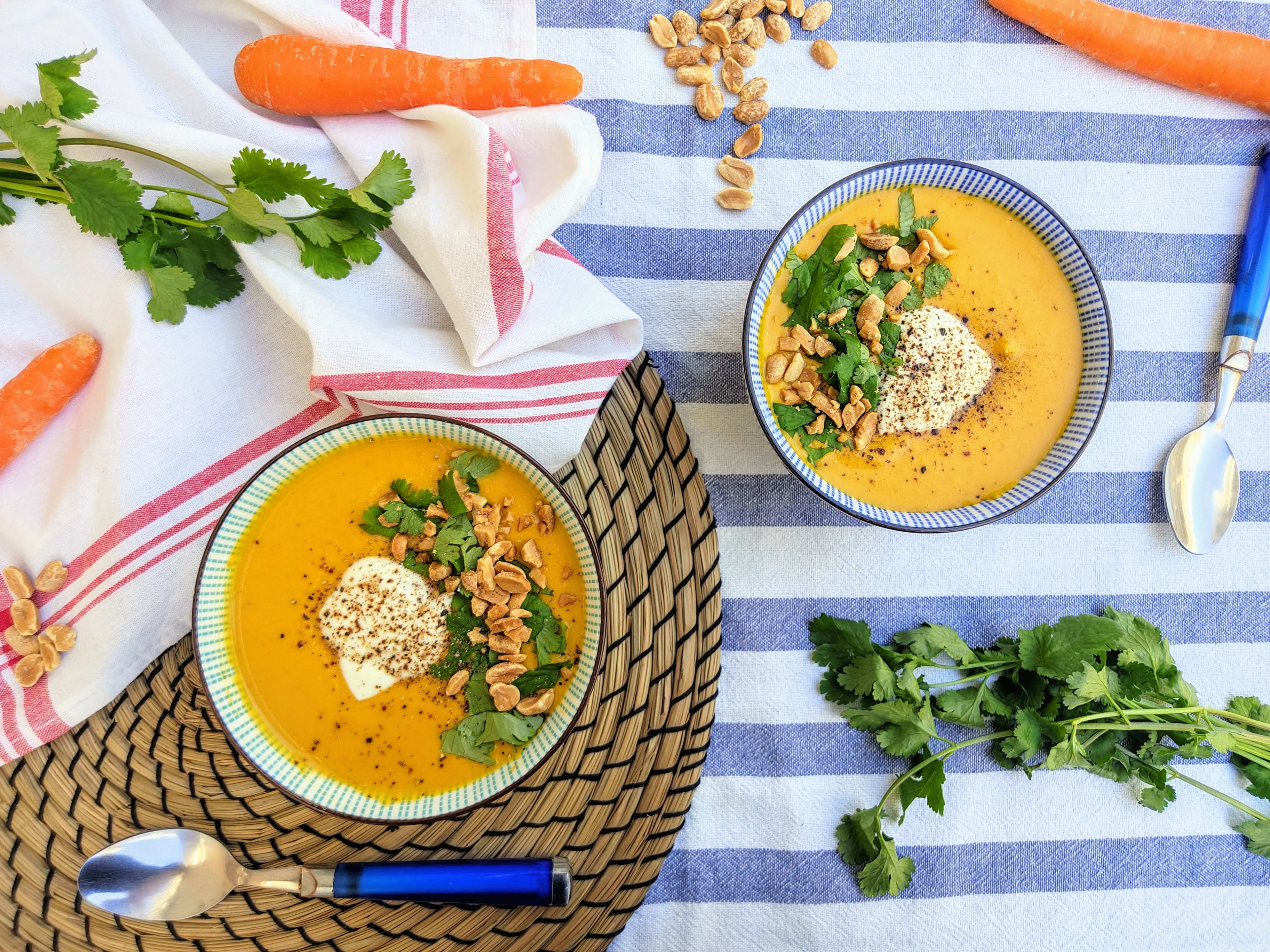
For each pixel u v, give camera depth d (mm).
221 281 444
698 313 490
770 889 481
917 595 497
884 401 458
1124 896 495
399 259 456
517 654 430
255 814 445
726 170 494
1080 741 474
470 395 440
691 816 483
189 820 444
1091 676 456
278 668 432
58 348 440
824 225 460
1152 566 510
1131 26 493
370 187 423
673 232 494
